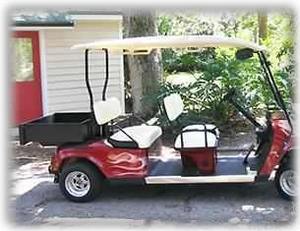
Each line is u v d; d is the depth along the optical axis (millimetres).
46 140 5391
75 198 5402
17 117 9523
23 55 9602
